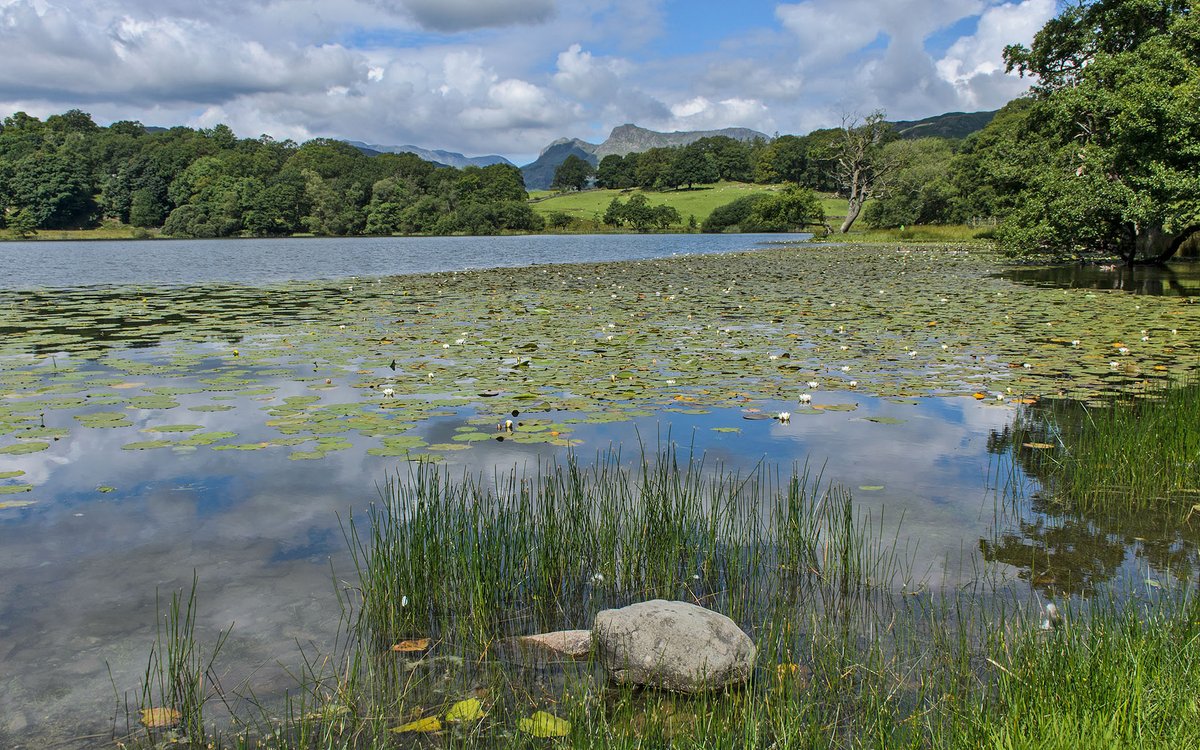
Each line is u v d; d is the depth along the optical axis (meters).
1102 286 19.03
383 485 5.50
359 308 15.70
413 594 3.83
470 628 3.72
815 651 3.46
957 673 3.19
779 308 15.31
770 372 9.11
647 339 11.46
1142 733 2.58
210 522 4.89
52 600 3.93
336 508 5.11
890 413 7.44
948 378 8.73
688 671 3.21
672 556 4.24
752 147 140.75
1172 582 4.07
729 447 6.40
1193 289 18.02
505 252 44.28
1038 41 29.86
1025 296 16.89
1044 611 3.74
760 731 2.88
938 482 5.59
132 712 3.08
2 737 2.91
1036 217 24.81
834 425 7.04
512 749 2.80
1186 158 20.52
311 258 37.88
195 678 3.28
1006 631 3.53
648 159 133.88
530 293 18.81
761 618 3.78
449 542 4.18
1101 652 3.04
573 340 11.36
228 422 7.07
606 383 8.52
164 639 3.59
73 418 7.16
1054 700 2.82
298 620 3.77
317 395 8.04
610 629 3.39
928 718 2.93
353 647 3.55
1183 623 3.38
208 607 3.88
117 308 15.75
